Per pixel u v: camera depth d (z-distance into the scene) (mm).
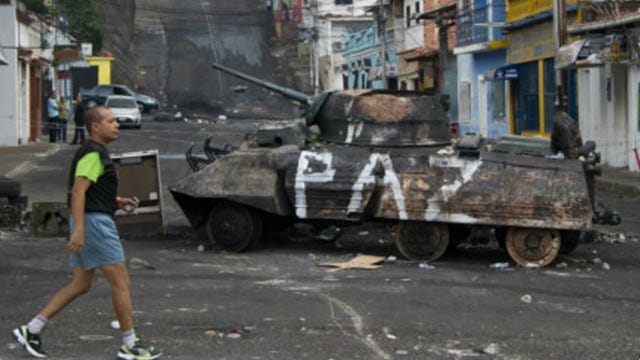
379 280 10969
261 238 14539
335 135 13367
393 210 12305
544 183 12023
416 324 8680
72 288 7266
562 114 12852
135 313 8945
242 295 9898
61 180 23219
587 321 8938
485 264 12383
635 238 15227
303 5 72188
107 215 7105
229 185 12867
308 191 12594
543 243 12172
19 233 14844
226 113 57906
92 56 58875
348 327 8523
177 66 65188
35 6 38781
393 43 55656
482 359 7516
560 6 23656
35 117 39875
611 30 25828
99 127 7160
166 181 22734
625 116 27812
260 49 70000
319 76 69188
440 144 13242
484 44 38688
